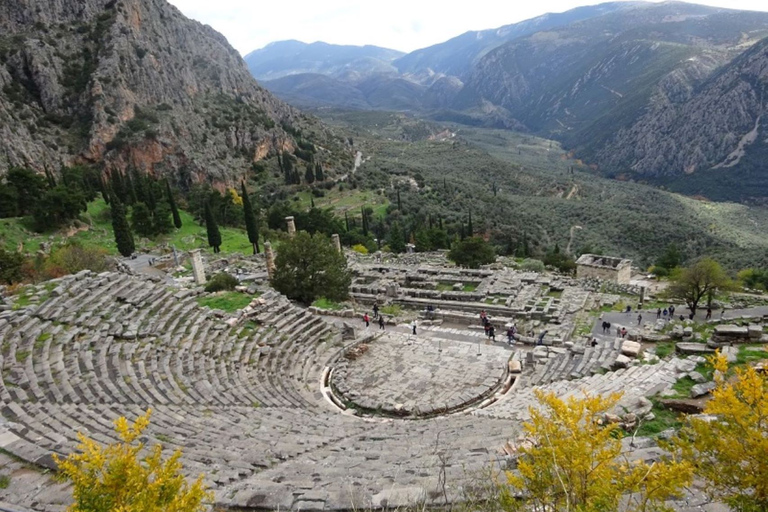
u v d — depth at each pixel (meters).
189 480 10.52
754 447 7.30
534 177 198.50
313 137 190.00
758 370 15.72
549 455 7.46
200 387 19.28
